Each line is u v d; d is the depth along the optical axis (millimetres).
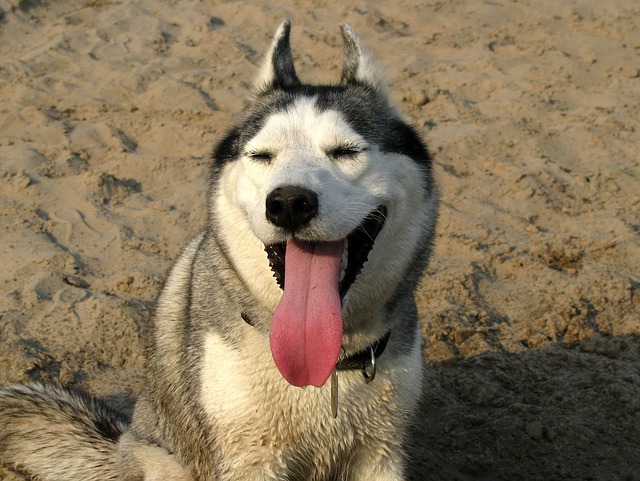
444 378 1072
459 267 1258
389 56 1982
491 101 1782
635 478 911
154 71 1918
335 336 678
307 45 2021
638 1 2195
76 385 1038
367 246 727
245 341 731
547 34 2062
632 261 1274
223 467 745
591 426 981
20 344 1071
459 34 2092
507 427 984
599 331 1147
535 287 1224
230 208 743
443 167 1533
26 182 1450
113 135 1637
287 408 730
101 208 1408
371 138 729
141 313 1143
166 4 2330
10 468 898
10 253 1269
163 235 1348
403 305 768
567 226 1376
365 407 753
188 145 1620
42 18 2240
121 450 852
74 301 1161
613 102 1751
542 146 1604
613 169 1520
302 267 699
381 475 794
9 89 1841
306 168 685
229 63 1980
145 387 876
